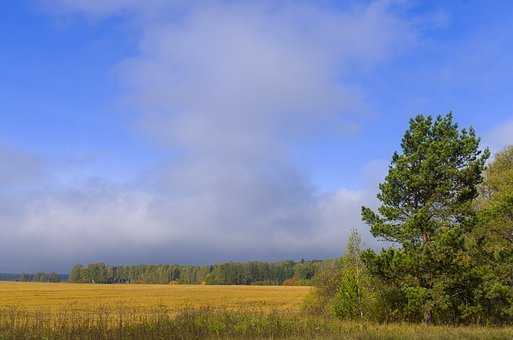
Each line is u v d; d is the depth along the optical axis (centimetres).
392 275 2795
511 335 2028
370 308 2903
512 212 2920
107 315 2217
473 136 2945
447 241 2638
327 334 2023
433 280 2703
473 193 2941
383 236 2903
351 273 3038
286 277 13688
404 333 2053
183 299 6656
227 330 2106
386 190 2947
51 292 8406
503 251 2827
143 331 1981
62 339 1805
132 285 12431
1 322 1959
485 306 2750
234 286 11744
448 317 2791
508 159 3812
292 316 2536
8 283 12675
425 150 2923
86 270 15250
